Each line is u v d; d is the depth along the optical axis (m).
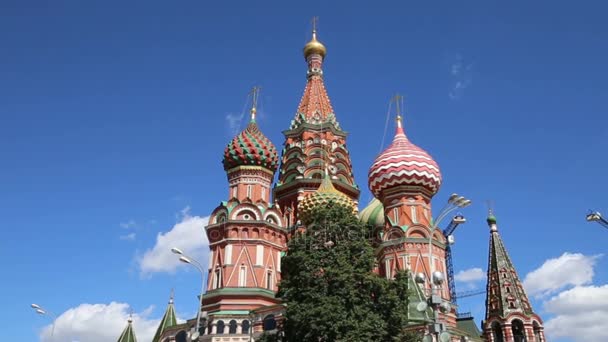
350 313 36.66
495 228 73.44
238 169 72.44
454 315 61.12
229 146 73.81
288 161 82.81
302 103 89.19
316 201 66.81
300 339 36.44
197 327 43.38
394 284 39.62
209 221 70.06
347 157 85.06
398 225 64.62
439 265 63.19
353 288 37.69
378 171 67.88
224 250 66.62
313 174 80.06
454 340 57.00
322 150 82.00
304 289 38.19
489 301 69.00
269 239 68.25
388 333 37.31
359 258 39.84
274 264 67.50
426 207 66.69
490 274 70.50
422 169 66.50
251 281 64.31
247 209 68.75
